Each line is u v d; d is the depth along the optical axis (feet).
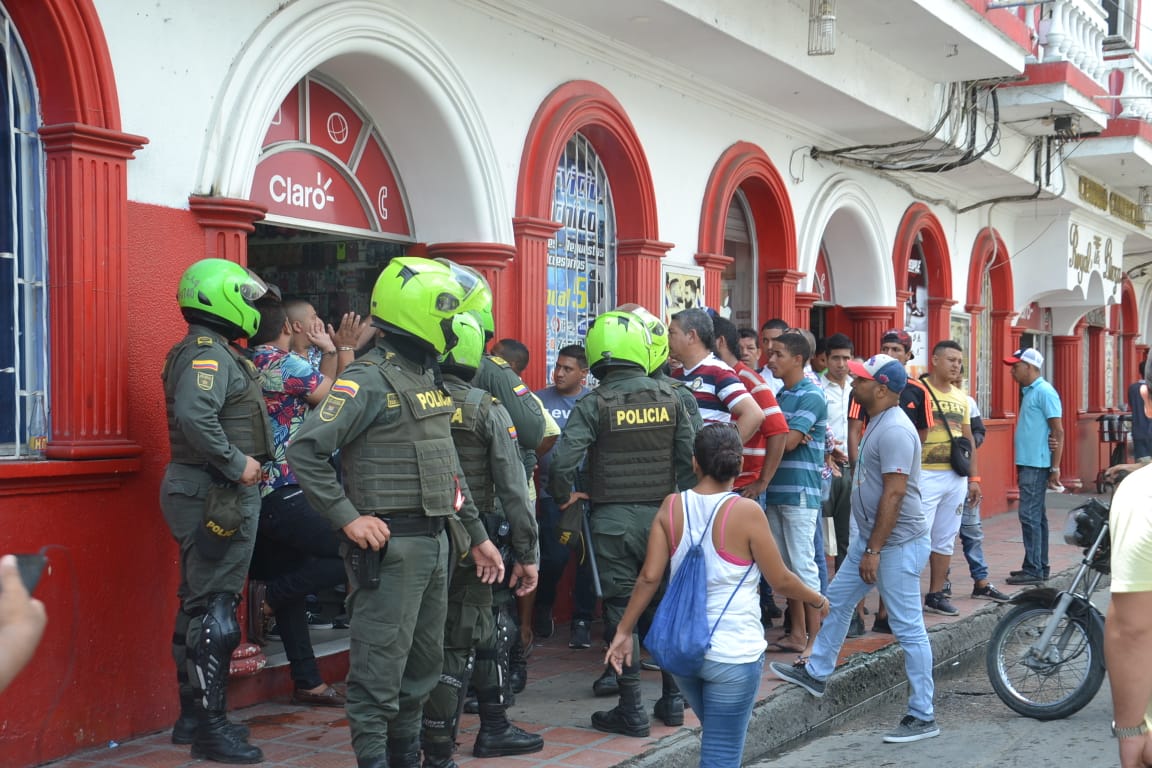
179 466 15.21
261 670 18.47
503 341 21.75
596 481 17.35
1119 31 49.24
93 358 15.58
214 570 15.11
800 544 21.85
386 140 22.53
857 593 19.63
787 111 33.37
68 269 15.38
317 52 19.07
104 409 15.74
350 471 13.21
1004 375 51.80
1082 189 50.78
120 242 15.93
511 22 23.76
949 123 37.01
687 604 13.14
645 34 25.94
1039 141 44.88
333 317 24.18
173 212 16.93
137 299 16.39
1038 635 20.81
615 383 17.42
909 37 31.32
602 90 26.40
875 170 39.58
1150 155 48.44
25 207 15.53
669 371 23.07
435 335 13.38
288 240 24.47
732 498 13.42
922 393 26.89
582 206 27.37
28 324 15.53
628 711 16.98
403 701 13.74
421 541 13.19
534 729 17.35
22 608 6.19
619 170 27.89
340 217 21.57
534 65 24.61
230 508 14.58
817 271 40.47
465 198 22.76
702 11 24.91
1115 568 8.95
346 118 21.59
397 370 13.29
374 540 12.73
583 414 17.26
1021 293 52.75
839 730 20.39
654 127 28.68
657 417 17.24
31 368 15.55
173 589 16.80
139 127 16.46
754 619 13.33
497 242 23.20
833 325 41.42
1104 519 20.03
